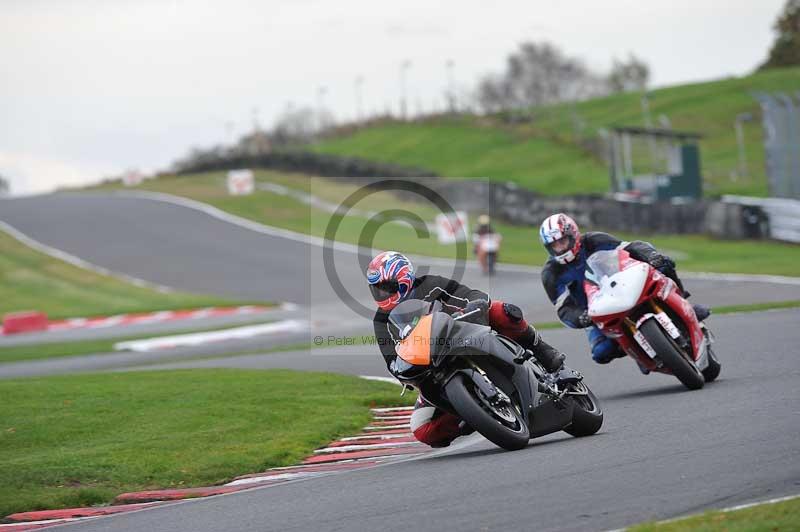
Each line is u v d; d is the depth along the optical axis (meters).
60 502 25.67
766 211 119.38
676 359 32.66
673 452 22.91
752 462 20.89
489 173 195.25
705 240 124.44
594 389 38.00
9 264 140.00
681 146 137.25
